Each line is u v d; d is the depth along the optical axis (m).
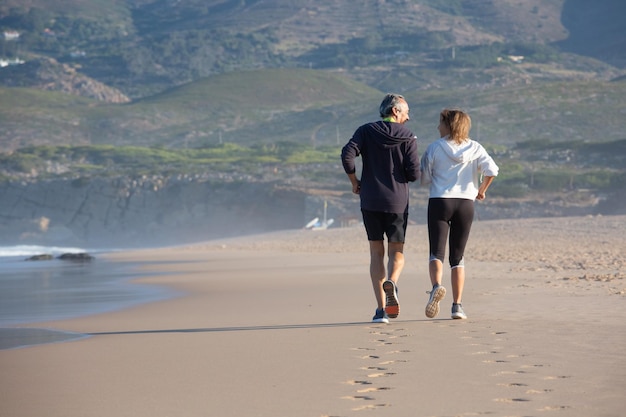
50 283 23.56
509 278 18.19
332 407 5.68
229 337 9.45
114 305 15.34
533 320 9.98
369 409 5.59
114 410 5.76
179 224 169.75
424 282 17.86
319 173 179.12
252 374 6.95
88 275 27.88
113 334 10.24
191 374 7.04
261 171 187.25
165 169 198.38
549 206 140.62
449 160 10.68
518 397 5.82
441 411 5.48
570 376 6.47
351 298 14.58
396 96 10.84
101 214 176.00
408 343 8.38
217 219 166.38
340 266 27.62
